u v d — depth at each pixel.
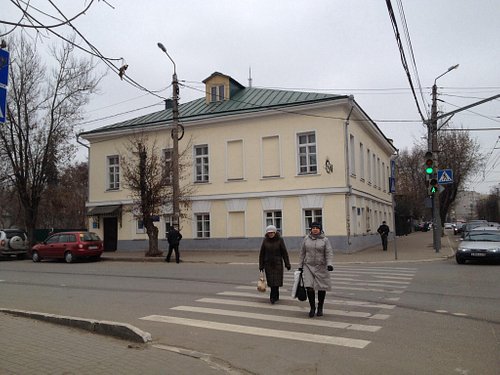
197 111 28.84
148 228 23.86
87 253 22.83
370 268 16.72
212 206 27.03
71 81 28.23
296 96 26.86
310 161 25.11
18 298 11.43
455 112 21.58
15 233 27.11
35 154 27.97
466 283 12.27
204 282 13.59
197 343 6.80
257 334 7.24
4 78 5.65
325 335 7.06
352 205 24.72
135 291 12.09
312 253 8.45
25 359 5.86
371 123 29.81
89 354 6.14
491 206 94.12
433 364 5.59
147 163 24.27
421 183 59.91
